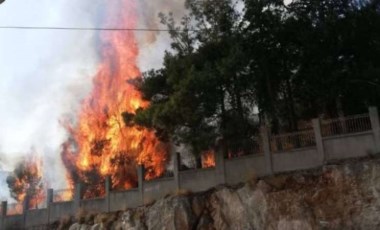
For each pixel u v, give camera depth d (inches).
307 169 999.0
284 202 952.9
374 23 1204.5
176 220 1050.7
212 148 1131.3
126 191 1250.6
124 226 1155.9
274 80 1275.8
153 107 1177.4
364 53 1220.5
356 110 1179.3
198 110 1097.4
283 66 1269.7
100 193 1369.3
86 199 1320.1
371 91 1121.4
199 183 1131.9
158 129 1208.8
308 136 1043.9
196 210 1062.4
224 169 1106.7
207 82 1072.2
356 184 899.4
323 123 1036.5
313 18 1214.3
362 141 970.7
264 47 1253.7
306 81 1194.0
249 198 997.8
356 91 1146.7
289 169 1026.7
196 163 1176.8
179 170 1176.8
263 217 960.3
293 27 1229.7
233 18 1243.8
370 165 902.4
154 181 1209.4
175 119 1101.1
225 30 1226.6
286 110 1236.5
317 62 1190.3
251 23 1243.2
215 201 1053.8
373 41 1211.2
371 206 868.0
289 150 1041.5
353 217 876.6
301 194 947.3
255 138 1107.9
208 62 1121.4
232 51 1109.7
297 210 929.5
